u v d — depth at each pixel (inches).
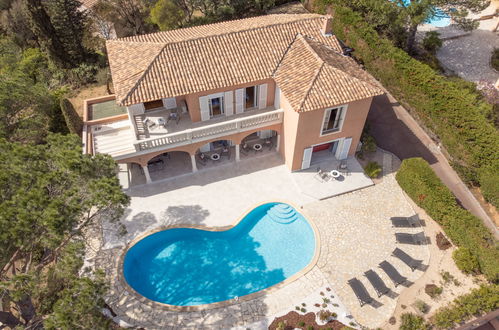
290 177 1119.6
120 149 1041.5
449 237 946.7
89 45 1704.0
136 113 1108.5
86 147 1037.2
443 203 951.6
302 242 976.3
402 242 954.7
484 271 856.9
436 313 799.1
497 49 1501.0
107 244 941.8
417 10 1270.9
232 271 915.4
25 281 607.2
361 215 1021.2
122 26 1761.8
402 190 1088.2
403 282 871.7
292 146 1056.2
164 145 1010.7
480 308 788.6
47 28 1518.2
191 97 1007.6
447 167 1141.7
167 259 940.6
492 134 1055.0
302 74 982.4
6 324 745.0
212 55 1025.5
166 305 828.6
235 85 1004.6
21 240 576.1
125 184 1096.2
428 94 1204.5
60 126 1195.9
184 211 1026.7
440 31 1633.9
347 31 1523.1
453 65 1457.9
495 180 986.7
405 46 1486.2
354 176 1118.4
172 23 1574.8
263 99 1101.7
